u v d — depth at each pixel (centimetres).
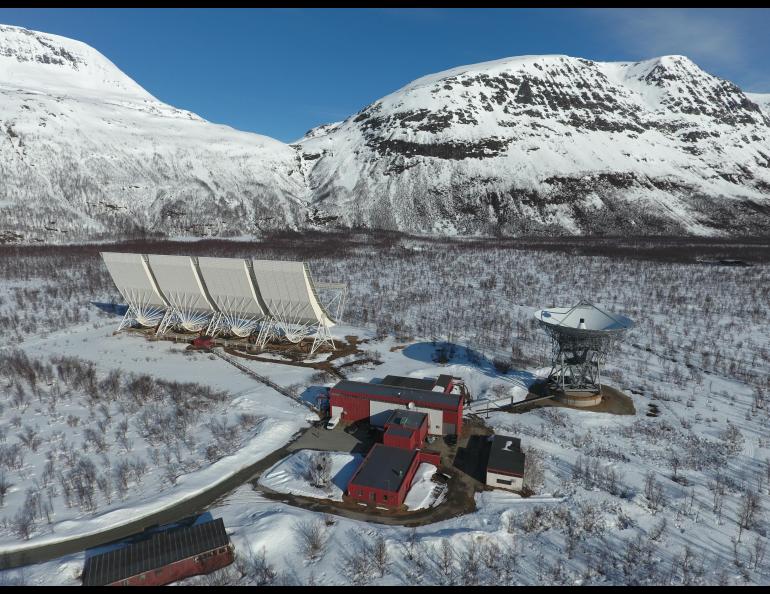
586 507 3709
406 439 4325
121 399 5494
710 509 3728
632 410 5375
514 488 3969
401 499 3766
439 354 7038
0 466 4169
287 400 5597
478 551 3284
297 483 4038
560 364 5647
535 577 3097
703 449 4562
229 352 7119
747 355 7081
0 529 3456
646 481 4059
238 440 4712
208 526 3294
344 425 5056
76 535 3394
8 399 5456
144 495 3850
